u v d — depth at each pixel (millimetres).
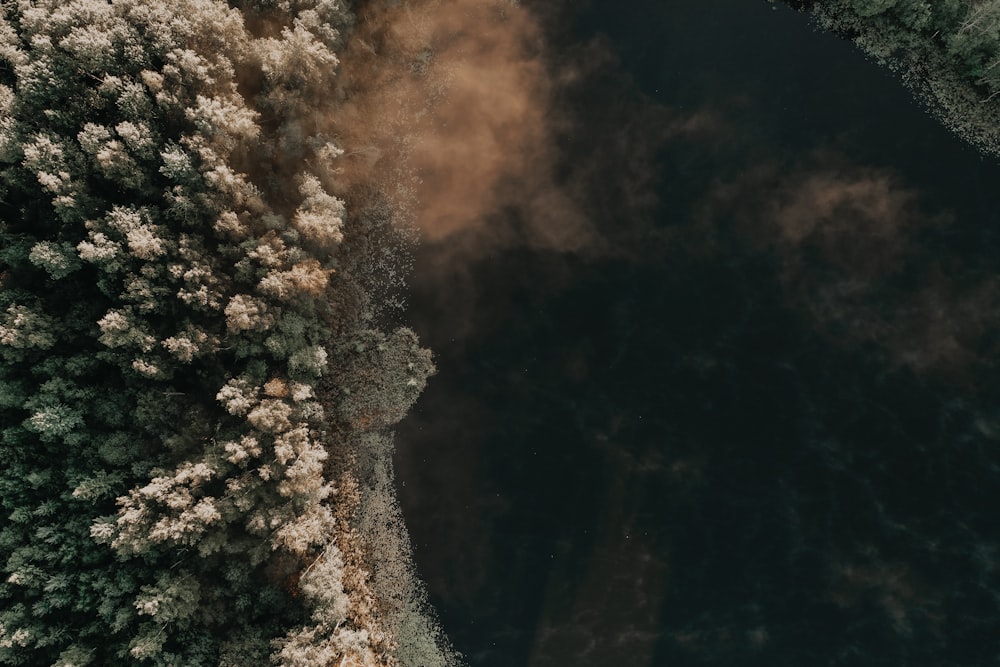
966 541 56156
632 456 58125
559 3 62594
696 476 57875
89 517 44938
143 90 45688
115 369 47594
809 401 58594
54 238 45906
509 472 57344
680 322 59938
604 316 59938
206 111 45812
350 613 51812
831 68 61750
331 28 53375
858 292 59406
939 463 57250
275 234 49750
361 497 55000
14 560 42844
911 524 56656
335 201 52469
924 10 57094
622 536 56969
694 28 62969
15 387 44781
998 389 57594
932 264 59219
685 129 61688
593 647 55125
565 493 57406
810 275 59906
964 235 59281
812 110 61469
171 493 44469
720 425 58562
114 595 44188
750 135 61438
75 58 44938
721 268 60375
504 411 58125
